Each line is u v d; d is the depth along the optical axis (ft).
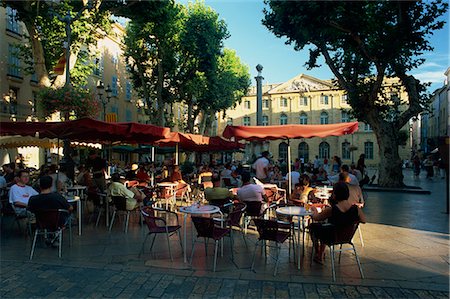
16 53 62.90
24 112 67.92
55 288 14.07
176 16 75.77
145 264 17.03
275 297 13.20
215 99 95.14
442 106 154.20
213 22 81.10
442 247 20.18
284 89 187.01
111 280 14.93
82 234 23.32
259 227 16.69
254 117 194.08
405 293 13.58
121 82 107.96
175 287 14.19
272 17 53.72
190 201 38.75
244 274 15.69
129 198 23.98
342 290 13.88
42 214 18.11
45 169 29.86
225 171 43.55
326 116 178.50
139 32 74.79
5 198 29.35
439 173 82.33
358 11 47.47
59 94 33.40
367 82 58.75
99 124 22.52
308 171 44.27
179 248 19.93
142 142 35.99
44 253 18.84
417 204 37.65
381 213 31.76
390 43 47.93
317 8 45.85
